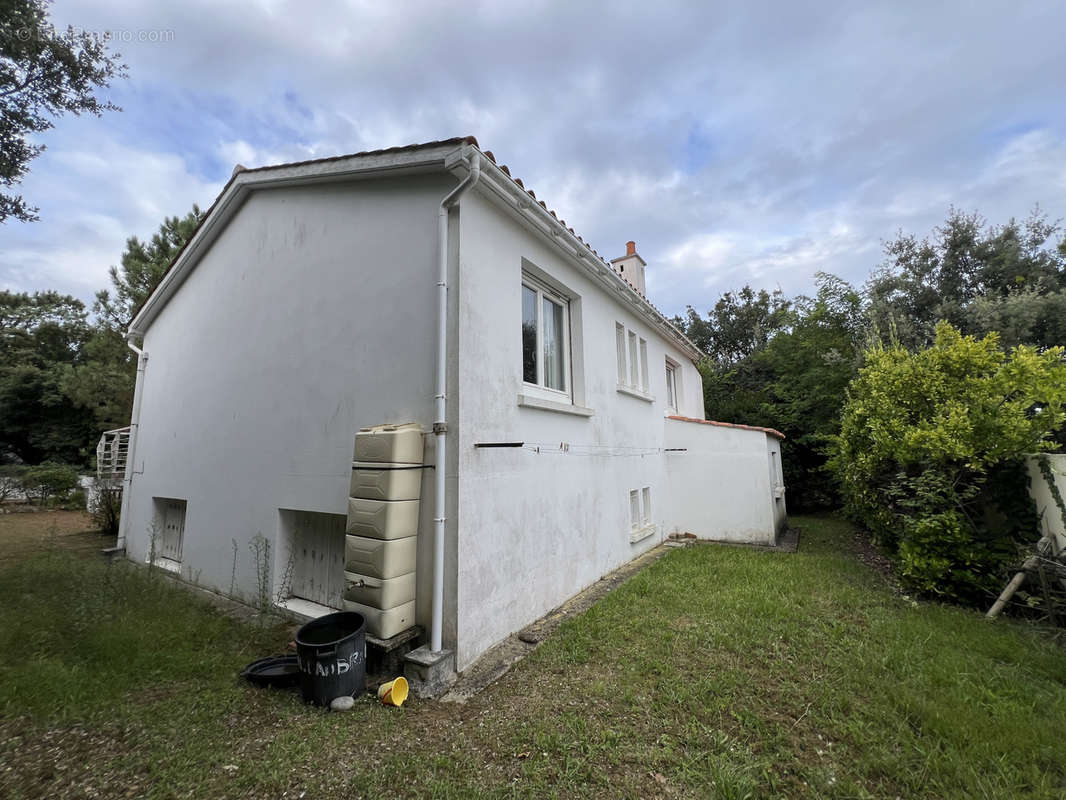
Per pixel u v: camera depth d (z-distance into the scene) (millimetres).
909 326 11922
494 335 4520
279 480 5367
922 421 5637
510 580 4504
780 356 14352
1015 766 2527
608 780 2422
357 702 3297
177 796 2324
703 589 5719
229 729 2957
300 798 2332
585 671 3695
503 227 4816
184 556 6648
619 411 7477
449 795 2328
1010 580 4996
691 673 3604
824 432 12414
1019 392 5691
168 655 3885
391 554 3740
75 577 5676
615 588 5934
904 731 2820
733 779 2369
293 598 5285
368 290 4785
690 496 9672
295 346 5445
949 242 12766
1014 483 5531
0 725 2875
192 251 7250
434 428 3979
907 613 4871
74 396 19219
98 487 10812
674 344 10867
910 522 5656
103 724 2941
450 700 3330
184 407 7266
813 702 3156
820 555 7734
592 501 6348
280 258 5852
